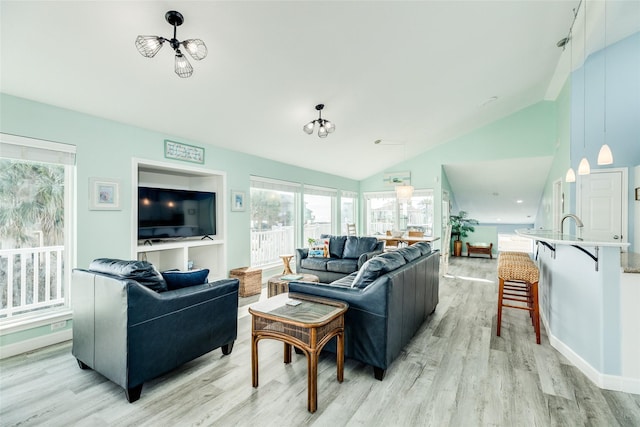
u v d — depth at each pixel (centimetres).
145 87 275
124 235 323
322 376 219
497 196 855
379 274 231
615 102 404
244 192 477
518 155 602
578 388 204
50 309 281
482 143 638
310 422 170
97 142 303
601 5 285
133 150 333
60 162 278
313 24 237
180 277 229
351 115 424
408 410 180
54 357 247
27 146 258
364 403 187
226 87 298
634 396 195
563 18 305
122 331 184
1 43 203
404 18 249
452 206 868
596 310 212
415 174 726
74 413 178
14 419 172
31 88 248
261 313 198
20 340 254
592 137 417
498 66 370
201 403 187
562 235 263
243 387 204
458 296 432
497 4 255
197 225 411
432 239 538
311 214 682
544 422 170
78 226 288
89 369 228
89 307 211
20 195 280
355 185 818
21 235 283
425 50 300
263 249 541
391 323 218
